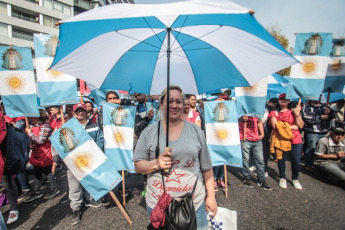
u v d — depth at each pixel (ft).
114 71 6.00
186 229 4.33
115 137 10.07
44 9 83.61
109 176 8.52
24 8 78.33
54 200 10.77
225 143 10.78
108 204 10.25
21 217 9.30
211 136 11.03
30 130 10.59
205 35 5.05
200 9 3.26
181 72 6.35
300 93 11.10
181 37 5.46
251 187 11.69
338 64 11.90
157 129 5.01
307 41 10.86
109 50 5.57
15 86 10.37
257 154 11.50
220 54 5.37
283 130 10.99
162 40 5.70
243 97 11.39
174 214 4.41
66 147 8.22
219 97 12.73
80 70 5.47
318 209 8.29
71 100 10.73
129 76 6.28
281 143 11.18
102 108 10.78
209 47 5.40
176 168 4.80
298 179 12.53
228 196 10.74
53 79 10.56
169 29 4.81
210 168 5.28
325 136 12.77
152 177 5.06
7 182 8.71
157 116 11.66
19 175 10.70
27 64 10.46
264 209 9.32
